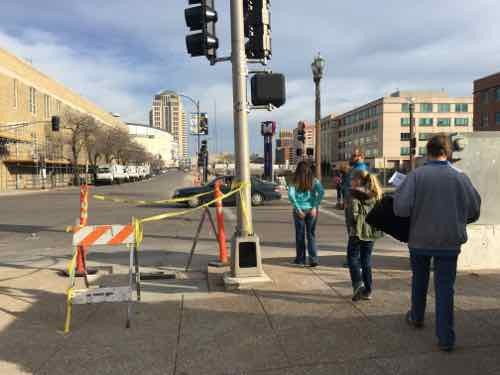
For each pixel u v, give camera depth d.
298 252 6.99
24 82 53.34
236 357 3.71
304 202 6.85
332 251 8.63
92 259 8.19
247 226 5.95
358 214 4.96
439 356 3.65
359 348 3.83
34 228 12.94
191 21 5.98
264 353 3.78
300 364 3.56
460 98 100.19
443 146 3.83
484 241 6.49
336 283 5.86
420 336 4.06
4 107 47.28
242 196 5.93
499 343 3.88
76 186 56.62
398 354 3.70
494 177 6.46
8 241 10.61
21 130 52.06
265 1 5.98
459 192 3.73
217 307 5.01
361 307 4.89
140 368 3.54
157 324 4.52
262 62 6.08
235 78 5.89
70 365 3.62
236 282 5.66
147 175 93.62
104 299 4.53
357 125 117.62
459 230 3.70
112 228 4.77
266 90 5.75
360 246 5.04
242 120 5.92
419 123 100.25
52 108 64.12
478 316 4.52
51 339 4.17
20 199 27.97
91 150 64.69
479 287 5.53
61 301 5.40
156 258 8.17
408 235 4.21
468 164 6.39
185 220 14.30
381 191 5.03
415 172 3.87
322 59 21.31
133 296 5.52
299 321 4.50
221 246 7.23
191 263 7.60
